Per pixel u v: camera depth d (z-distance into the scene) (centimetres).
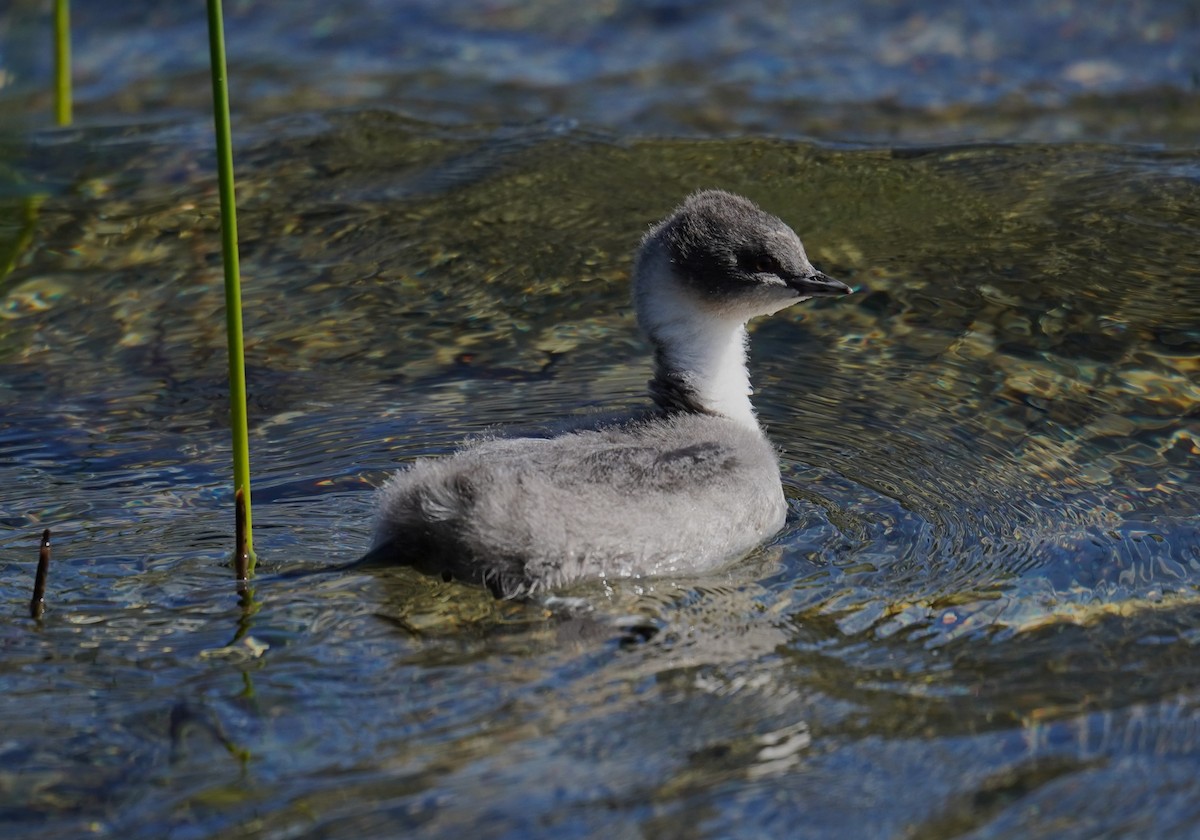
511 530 1042
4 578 1066
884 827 777
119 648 964
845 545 1128
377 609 1018
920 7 2491
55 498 1213
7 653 956
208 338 1530
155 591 1043
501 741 855
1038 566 1083
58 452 1304
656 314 1271
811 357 1459
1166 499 1186
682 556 1094
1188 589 1046
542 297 1590
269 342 1516
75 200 1808
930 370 1418
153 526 1158
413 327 1540
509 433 1214
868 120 2148
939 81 2266
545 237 1705
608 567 1073
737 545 1122
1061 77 2266
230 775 823
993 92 2225
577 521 1057
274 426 1352
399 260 1667
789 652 962
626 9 2530
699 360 1265
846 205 1756
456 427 1338
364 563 1080
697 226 1261
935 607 1023
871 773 822
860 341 1481
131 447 1316
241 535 1059
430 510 1050
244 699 901
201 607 1018
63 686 916
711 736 859
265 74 2328
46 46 2411
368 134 1986
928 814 786
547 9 2534
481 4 2555
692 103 2216
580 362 1464
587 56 2383
